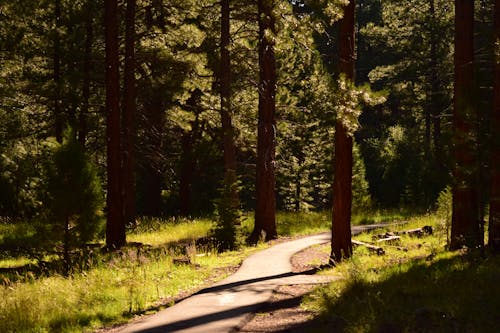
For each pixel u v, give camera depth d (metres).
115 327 8.77
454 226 14.09
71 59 26.33
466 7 13.95
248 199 43.44
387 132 53.84
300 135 37.91
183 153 34.41
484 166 12.18
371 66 61.88
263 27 21.55
